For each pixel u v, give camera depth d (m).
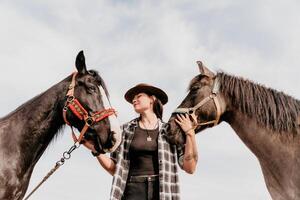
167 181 4.93
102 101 4.90
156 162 5.05
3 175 4.53
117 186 4.95
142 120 5.33
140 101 5.30
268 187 5.05
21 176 4.68
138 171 5.03
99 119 4.81
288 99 5.09
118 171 5.02
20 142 4.71
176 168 5.09
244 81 5.31
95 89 4.89
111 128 4.84
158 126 5.27
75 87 4.89
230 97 5.30
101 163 5.23
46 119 4.85
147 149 5.06
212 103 5.30
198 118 5.33
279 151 4.93
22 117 4.80
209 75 5.46
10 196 4.58
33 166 4.84
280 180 4.90
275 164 4.94
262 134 5.05
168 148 5.14
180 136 5.25
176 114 5.36
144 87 5.35
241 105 5.20
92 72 5.02
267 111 5.06
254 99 5.15
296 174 4.75
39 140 4.82
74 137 4.90
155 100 5.44
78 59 4.94
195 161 5.12
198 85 5.38
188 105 5.35
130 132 5.21
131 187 4.99
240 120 5.21
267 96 5.13
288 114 4.98
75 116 4.85
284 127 4.96
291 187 4.77
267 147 5.00
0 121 4.83
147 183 4.96
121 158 5.09
